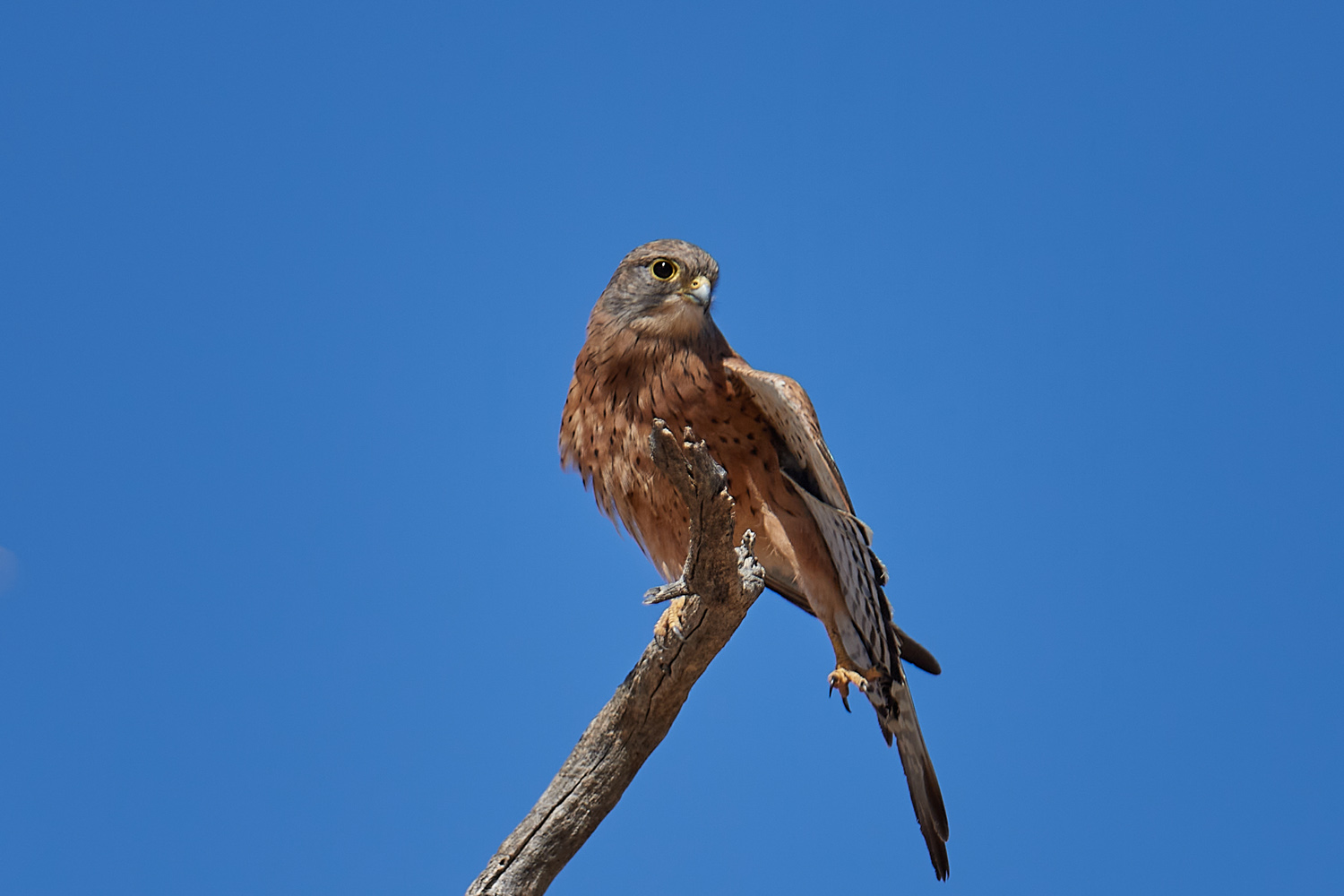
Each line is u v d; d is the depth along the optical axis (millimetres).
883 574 9609
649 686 8227
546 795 8469
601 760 8422
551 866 8406
